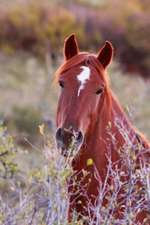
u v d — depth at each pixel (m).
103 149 11.01
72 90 10.65
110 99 11.04
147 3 67.44
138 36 58.62
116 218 10.70
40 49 54.31
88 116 10.62
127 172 10.88
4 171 10.99
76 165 11.02
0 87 45.38
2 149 10.80
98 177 10.86
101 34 58.19
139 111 33.12
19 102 40.38
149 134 32.12
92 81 10.70
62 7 61.81
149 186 10.32
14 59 53.19
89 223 10.20
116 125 10.69
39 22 57.53
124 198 10.71
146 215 10.91
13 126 35.91
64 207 9.86
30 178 10.09
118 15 60.88
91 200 10.95
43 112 36.19
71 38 11.52
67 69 10.94
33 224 10.12
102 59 11.36
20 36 56.28
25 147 32.78
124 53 57.72
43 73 46.16
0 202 11.12
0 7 59.94
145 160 11.34
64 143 10.37
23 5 60.44
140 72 56.84
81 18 59.34
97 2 63.59
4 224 9.88
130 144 10.49
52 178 9.83
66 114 10.52
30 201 10.26
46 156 10.00
